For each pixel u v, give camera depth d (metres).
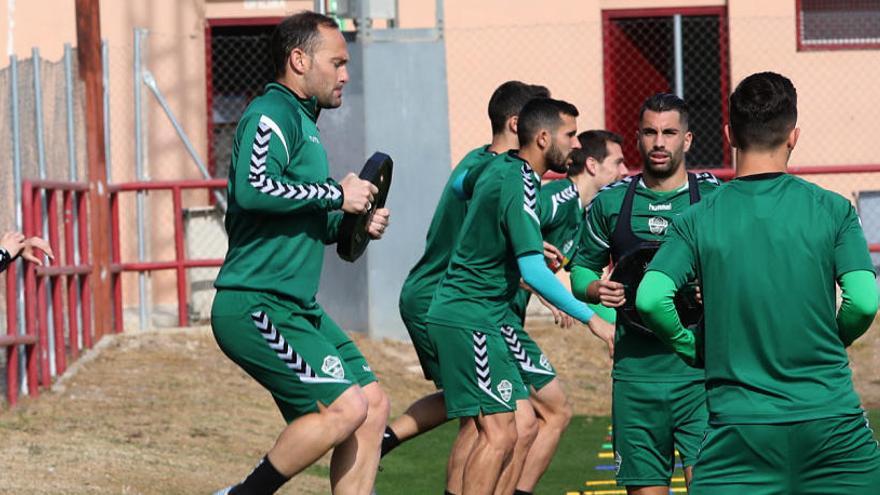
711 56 51.28
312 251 19.23
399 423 24.36
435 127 44.09
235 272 18.89
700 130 51.44
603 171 26.17
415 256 43.78
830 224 14.36
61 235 38.41
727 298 14.34
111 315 41.44
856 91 49.50
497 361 21.84
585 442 33.31
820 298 14.23
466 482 21.84
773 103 14.52
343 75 19.73
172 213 48.12
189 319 45.78
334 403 18.81
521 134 22.14
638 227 21.03
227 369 39.22
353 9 44.00
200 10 50.41
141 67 43.47
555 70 49.78
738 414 14.23
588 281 21.77
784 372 14.19
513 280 22.11
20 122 36.59
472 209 21.78
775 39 49.66
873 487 14.19
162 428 32.44
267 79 54.25
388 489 28.22
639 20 50.81
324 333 20.12
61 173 39.03
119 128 47.41
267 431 33.59
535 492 27.59
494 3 49.69
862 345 42.28
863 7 49.66
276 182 18.33
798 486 14.26
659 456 20.70
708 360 14.56
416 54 44.06
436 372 24.31
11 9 46.72
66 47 38.59
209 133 52.09
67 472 27.03
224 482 27.89
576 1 49.78
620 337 20.78
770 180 14.62
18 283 34.41
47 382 35.53
